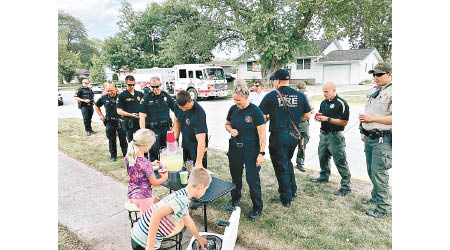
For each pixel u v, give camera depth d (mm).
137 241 1974
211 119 9688
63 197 3764
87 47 60531
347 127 7703
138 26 30031
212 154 5570
